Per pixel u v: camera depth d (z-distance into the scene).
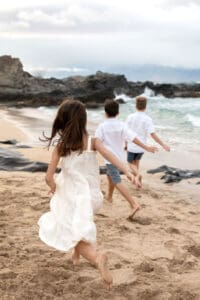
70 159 4.48
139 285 4.78
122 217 7.17
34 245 5.68
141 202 8.13
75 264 4.88
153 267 5.18
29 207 7.36
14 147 14.29
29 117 29.62
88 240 4.16
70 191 4.45
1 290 4.52
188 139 17.84
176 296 4.55
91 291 4.57
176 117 28.28
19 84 51.50
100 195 4.56
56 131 4.53
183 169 11.82
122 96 54.16
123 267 5.19
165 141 17.19
